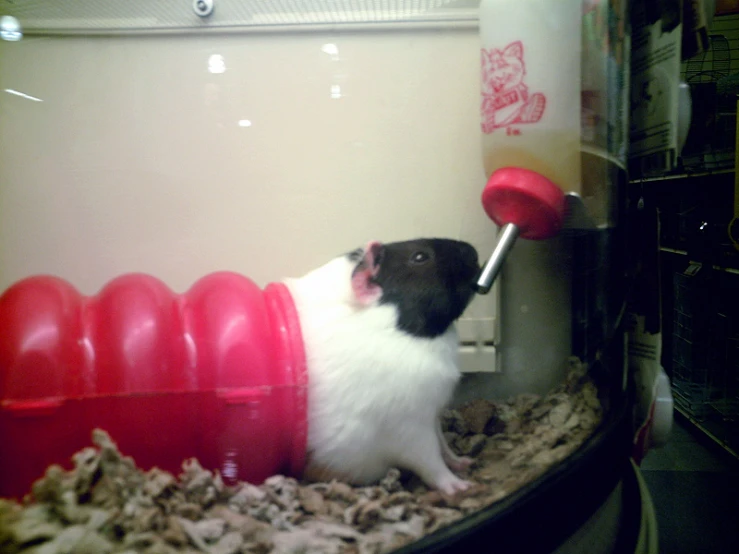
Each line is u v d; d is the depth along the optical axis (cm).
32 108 43
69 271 45
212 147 45
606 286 43
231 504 32
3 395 29
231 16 43
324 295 37
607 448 38
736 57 56
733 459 59
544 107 38
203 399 32
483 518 30
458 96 45
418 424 35
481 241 43
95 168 44
